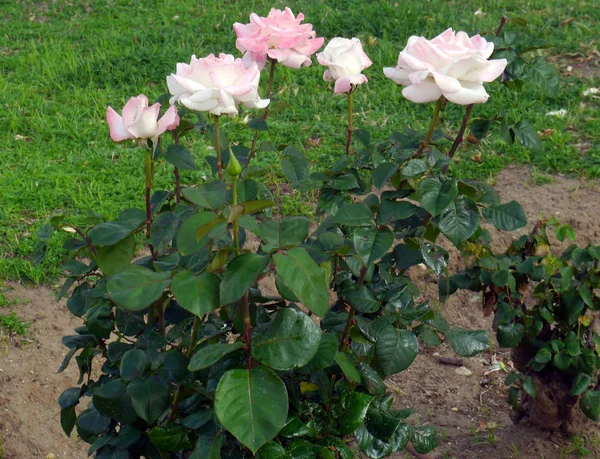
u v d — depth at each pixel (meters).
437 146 1.29
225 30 3.92
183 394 1.12
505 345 1.61
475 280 1.62
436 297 2.27
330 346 1.07
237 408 0.97
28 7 4.34
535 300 2.19
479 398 2.00
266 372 1.00
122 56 3.57
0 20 4.13
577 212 2.53
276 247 1.02
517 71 1.37
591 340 1.68
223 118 2.97
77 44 3.80
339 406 1.14
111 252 1.15
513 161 2.81
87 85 3.38
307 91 3.29
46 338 2.01
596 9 4.05
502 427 1.87
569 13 4.01
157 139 1.13
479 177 2.70
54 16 4.21
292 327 1.02
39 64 3.52
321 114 3.08
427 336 1.24
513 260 1.64
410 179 1.21
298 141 2.88
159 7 4.25
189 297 0.99
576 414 1.75
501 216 1.20
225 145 1.38
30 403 1.84
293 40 1.28
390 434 1.15
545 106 3.15
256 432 0.96
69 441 1.78
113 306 1.25
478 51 1.09
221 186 1.14
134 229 1.16
